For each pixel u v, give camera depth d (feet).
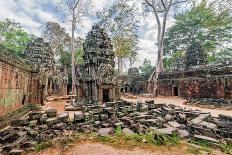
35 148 23.82
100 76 67.92
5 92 36.22
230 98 74.59
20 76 47.78
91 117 38.01
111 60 75.72
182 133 30.37
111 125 34.22
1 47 32.89
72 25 113.19
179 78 105.09
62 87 128.98
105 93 71.61
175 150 22.89
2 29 118.93
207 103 69.56
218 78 80.59
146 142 25.30
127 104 55.11
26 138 26.84
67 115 37.32
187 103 75.46
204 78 87.76
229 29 127.44
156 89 111.24
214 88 82.07
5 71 35.78
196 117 39.93
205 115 40.40
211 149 24.36
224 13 52.26
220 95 78.95
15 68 42.22
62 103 80.59
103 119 38.63
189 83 96.89
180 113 42.83
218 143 25.57
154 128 32.35
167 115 41.22
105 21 130.21
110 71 70.23
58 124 33.71
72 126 33.81
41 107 60.34
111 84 69.67
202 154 22.02
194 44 123.24
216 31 133.18
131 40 134.62
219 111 55.42
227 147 24.71
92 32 74.84
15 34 121.60
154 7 110.42
